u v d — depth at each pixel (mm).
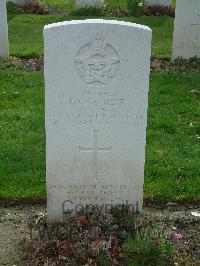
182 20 4188
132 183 2217
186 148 2879
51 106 2051
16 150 2799
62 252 1998
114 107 2076
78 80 2020
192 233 2242
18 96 3539
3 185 2520
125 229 2115
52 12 6375
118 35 1964
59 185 2189
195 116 3307
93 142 2129
